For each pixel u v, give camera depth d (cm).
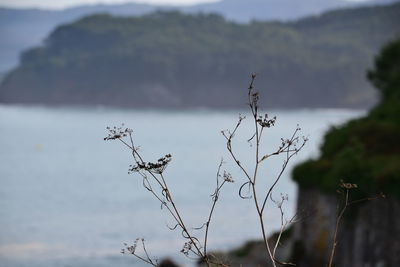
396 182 3341
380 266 3406
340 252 3781
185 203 13662
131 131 685
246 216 11662
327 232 3962
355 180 3597
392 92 6141
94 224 11288
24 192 16125
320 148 4597
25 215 12331
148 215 12262
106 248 9112
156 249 8794
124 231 10500
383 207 3403
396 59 6231
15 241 9669
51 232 10450
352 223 3659
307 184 4262
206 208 12850
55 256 8606
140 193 15700
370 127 4275
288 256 4266
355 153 3766
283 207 12412
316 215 4088
